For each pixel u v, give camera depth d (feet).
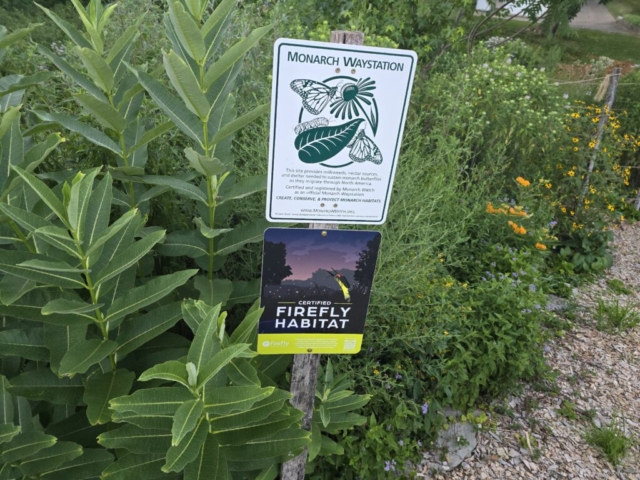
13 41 5.37
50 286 4.74
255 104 9.46
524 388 10.16
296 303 4.94
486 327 9.30
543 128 14.51
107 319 4.48
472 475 8.21
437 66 17.37
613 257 16.06
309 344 5.16
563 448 8.95
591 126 16.29
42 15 22.54
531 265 11.53
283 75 4.08
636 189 19.85
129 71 5.84
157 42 11.07
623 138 18.88
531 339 9.18
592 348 11.68
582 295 13.89
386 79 4.25
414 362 8.52
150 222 7.17
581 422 9.56
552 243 14.11
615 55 36.78
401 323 8.28
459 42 17.83
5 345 4.58
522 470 8.43
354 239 4.74
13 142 5.05
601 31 45.06
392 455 7.94
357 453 7.41
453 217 10.85
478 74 14.64
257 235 5.79
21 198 5.05
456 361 8.45
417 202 8.38
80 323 4.48
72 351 4.32
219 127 5.43
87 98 4.81
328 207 4.67
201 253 5.75
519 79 15.08
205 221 5.91
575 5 19.30
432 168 10.92
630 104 19.27
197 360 3.89
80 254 4.23
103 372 4.79
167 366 3.76
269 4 15.26
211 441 4.24
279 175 4.47
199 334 3.91
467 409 9.25
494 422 9.22
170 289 4.47
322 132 4.35
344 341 5.22
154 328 4.80
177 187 5.45
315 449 5.54
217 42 5.03
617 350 11.69
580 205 15.34
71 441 4.88
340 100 4.25
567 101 17.56
